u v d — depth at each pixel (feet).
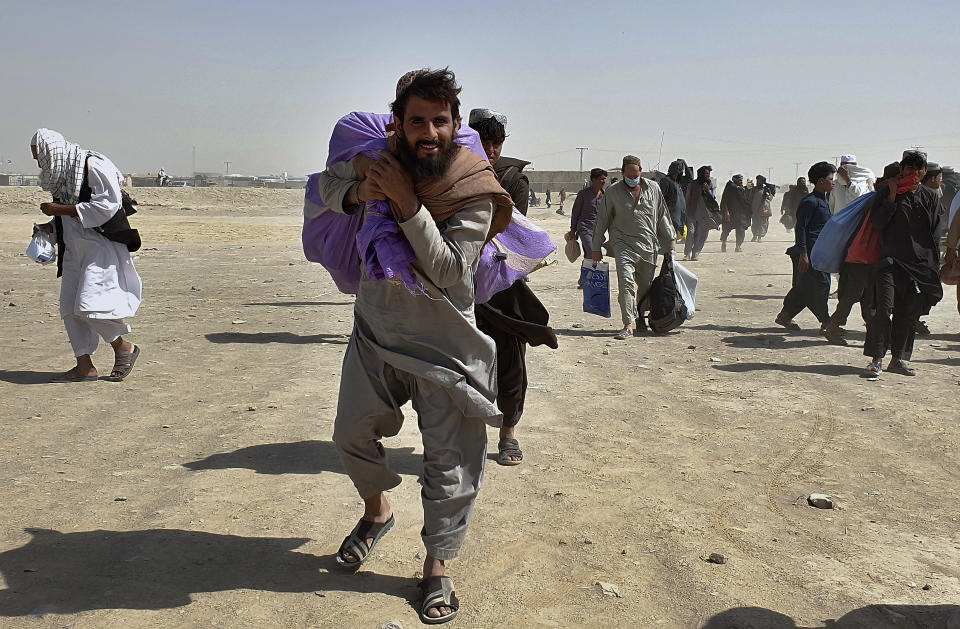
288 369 23.79
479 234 9.66
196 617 9.97
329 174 10.19
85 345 21.91
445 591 10.23
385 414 10.60
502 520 13.11
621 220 29.71
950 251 20.74
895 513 13.58
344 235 10.61
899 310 23.32
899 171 23.21
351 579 11.07
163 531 12.39
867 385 22.40
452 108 9.41
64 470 15.06
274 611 10.16
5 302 36.09
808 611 10.31
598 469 15.56
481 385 10.44
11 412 18.79
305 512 13.26
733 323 33.58
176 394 20.76
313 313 34.60
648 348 27.84
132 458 15.80
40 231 21.34
